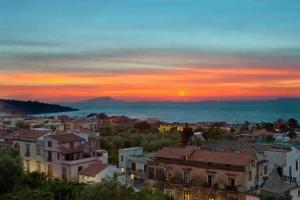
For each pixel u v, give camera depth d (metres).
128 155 87.44
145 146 118.62
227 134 141.88
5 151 56.38
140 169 81.12
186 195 62.94
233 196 57.50
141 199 41.75
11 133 98.19
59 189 44.31
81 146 80.50
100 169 70.19
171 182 64.88
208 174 61.09
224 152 62.41
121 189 38.25
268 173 62.56
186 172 63.84
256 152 61.62
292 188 56.16
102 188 37.09
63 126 163.12
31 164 82.44
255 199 55.12
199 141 111.50
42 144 80.50
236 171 57.94
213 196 59.59
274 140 106.31
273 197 54.25
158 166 67.88
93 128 175.88
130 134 139.62
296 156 64.62
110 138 122.75
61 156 76.88
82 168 77.06
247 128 187.00
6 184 47.97
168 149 69.00
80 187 45.31
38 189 45.69
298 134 137.50
